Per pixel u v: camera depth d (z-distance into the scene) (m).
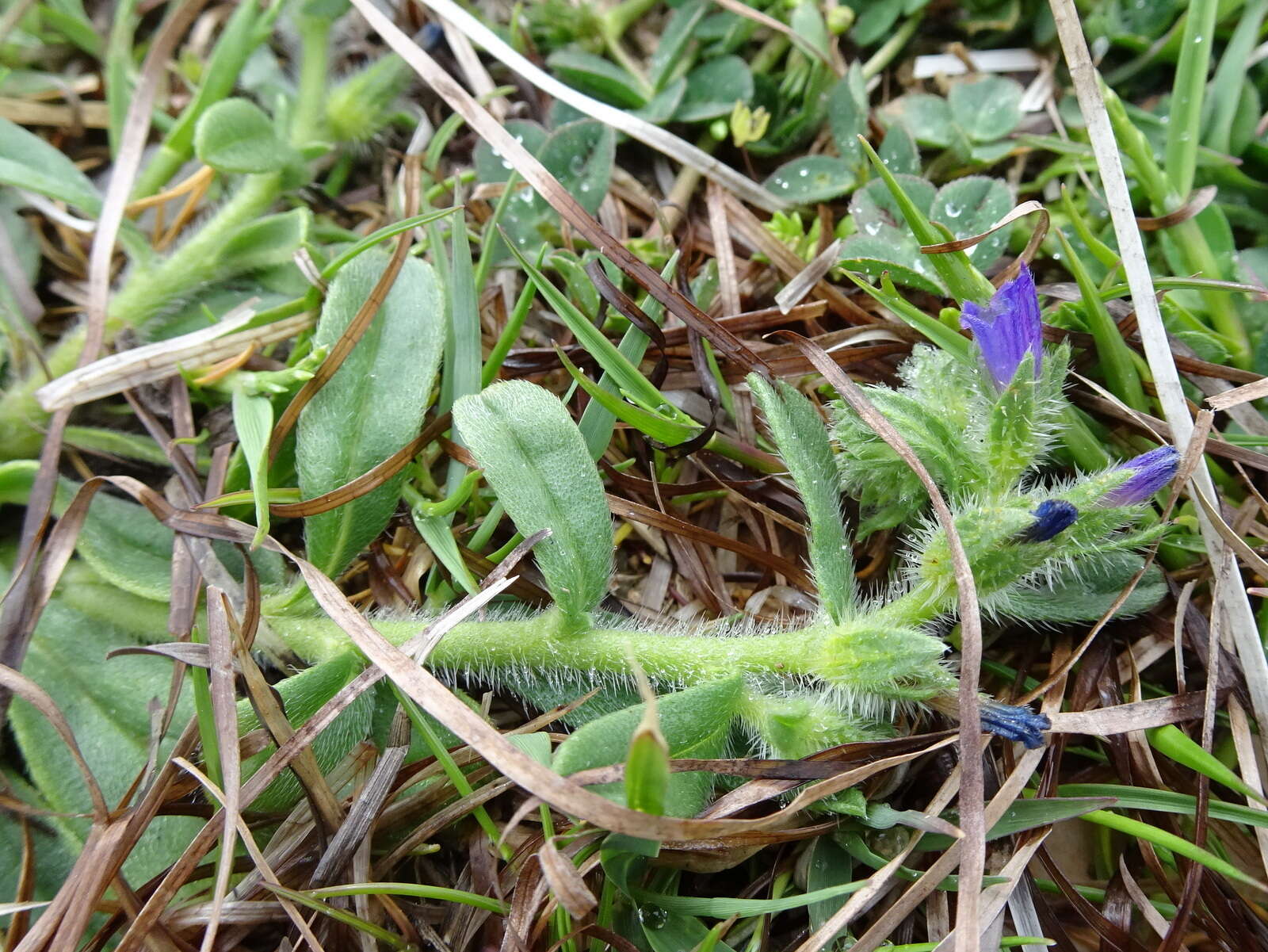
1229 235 0.09
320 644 0.07
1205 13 0.09
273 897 0.07
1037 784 0.07
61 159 0.09
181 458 0.08
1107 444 0.09
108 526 0.08
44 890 0.07
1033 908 0.07
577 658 0.07
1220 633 0.08
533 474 0.07
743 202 0.10
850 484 0.08
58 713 0.06
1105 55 0.11
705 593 0.08
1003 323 0.07
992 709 0.06
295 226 0.09
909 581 0.07
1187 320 0.09
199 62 0.10
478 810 0.07
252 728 0.07
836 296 0.09
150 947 0.06
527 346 0.09
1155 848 0.07
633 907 0.07
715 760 0.06
